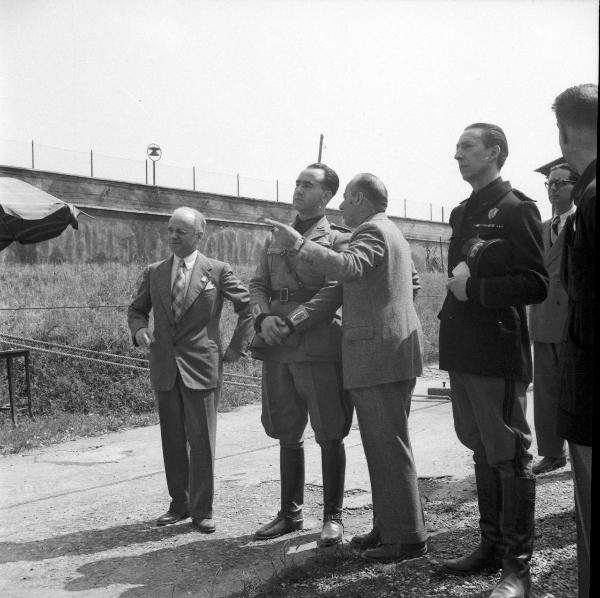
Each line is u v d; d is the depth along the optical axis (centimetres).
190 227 411
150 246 1752
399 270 336
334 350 367
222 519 418
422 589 287
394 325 328
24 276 1297
